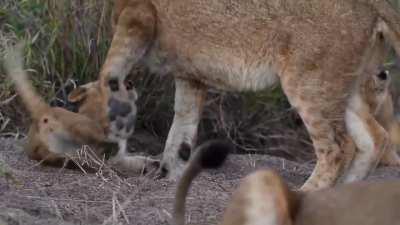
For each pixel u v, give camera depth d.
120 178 11.95
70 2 14.70
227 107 15.61
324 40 12.16
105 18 14.66
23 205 10.61
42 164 12.28
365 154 12.68
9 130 14.01
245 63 12.52
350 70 12.28
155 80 15.03
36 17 14.66
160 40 12.88
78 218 10.53
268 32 12.30
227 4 12.45
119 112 12.48
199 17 12.59
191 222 10.55
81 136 12.22
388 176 13.45
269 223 8.67
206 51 12.66
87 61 14.58
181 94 13.06
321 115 12.30
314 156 15.77
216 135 15.52
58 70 14.52
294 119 15.93
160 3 12.77
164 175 12.75
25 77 12.62
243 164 13.38
